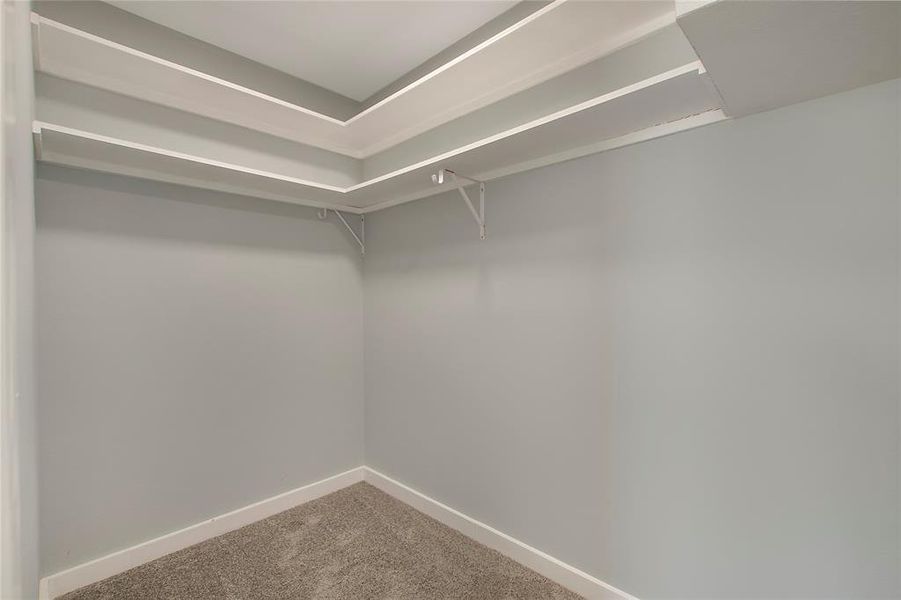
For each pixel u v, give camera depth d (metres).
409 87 1.87
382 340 2.62
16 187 0.71
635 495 1.53
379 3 1.71
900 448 1.04
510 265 1.92
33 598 1.13
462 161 1.77
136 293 1.86
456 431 2.18
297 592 1.68
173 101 1.89
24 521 0.80
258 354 2.27
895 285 1.05
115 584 1.72
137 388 1.86
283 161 2.31
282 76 2.27
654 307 1.47
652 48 1.43
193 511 2.03
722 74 0.98
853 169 1.09
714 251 1.33
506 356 1.94
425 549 1.98
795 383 1.19
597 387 1.62
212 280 2.10
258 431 2.27
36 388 1.41
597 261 1.62
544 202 1.78
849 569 1.12
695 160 1.36
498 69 1.73
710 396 1.35
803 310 1.17
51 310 1.65
